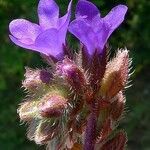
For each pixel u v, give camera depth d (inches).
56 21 1.8
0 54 5.2
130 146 4.8
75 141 1.8
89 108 1.8
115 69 1.8
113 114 1.8
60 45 1.8
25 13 4.6
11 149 4.8
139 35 5.1
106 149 1.8
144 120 5.0
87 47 1.8
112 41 4.5
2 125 4.9
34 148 4.8
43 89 1.8
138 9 5.2
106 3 4.0
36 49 1.8
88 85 1.8
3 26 5.0
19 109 1.8
